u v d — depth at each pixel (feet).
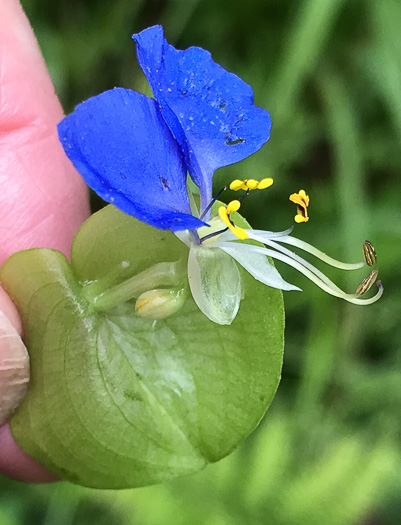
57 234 0.18
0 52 0.18
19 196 0.18
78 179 0.19
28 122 0.18
